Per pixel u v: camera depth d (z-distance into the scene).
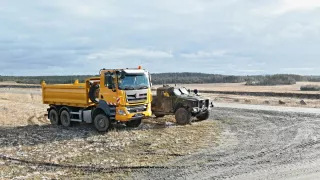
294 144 13.33
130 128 17.53
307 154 11.63
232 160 10.91
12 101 35.75
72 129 17.50
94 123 16.69
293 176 9.13
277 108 28.17
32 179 9.11
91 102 17.34
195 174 9.43
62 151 12.40
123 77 15.82
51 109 19.45
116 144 13.44
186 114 18.84
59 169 10.12
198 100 19.16
